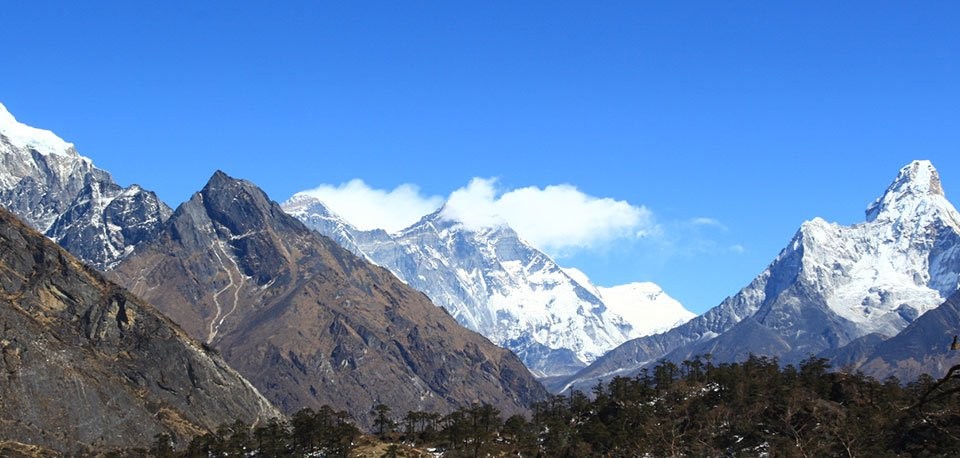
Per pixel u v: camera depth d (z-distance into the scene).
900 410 145.88
